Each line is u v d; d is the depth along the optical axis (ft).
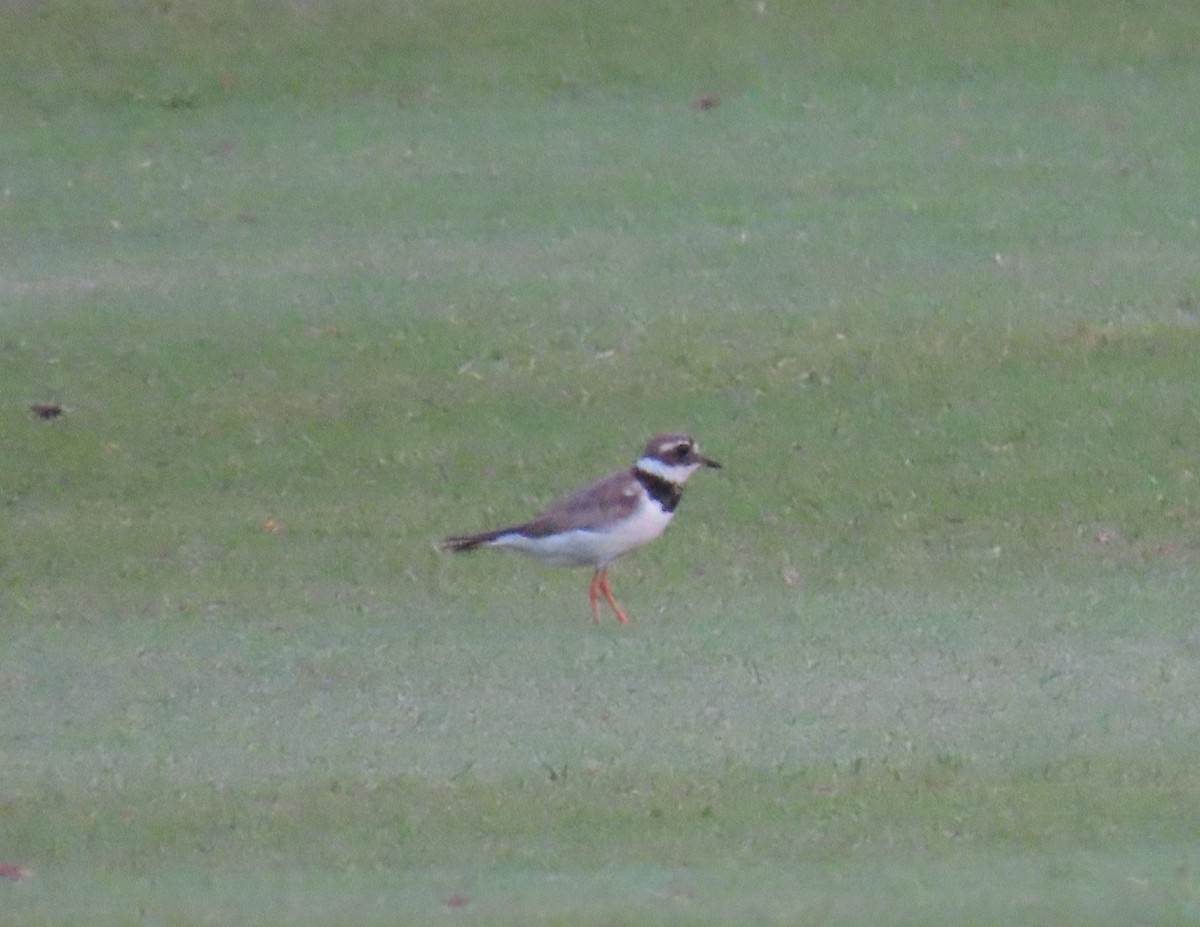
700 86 79.25
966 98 77.41
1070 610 47.55
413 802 39.75
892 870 36.63
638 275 65.57
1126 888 35.68
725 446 56.39
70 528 54.29
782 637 46.65
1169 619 46.85
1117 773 39.93
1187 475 54.03
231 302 65.26
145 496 55.83
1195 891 35.50
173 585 51.03
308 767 41.37
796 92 78.48
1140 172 71.10
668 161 73.72
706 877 36.55
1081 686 43.65
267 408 59.57
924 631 46.73
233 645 47.52
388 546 52.47
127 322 64.28
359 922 35.22
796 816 38.73
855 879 36.29
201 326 63.87
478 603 49.34
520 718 43.11
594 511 46.39
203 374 61.36
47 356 62.59
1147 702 42.80
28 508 55.47
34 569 52.24
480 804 39.58
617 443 56.90
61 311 65.21
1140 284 63.21
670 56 80.94
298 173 74.43
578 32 82.64
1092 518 52.24
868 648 45.91
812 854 37.35
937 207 69.15
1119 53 79.66
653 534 46.98
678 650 46.19
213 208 72.23
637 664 45.52
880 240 67.05
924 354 60.13
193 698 44.86
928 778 39.99
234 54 82.58
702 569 50.60
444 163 74.59
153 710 44.37
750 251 66.80
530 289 64.95
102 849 38.55
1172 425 56.34
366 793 40.19
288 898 36.27
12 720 44.11
